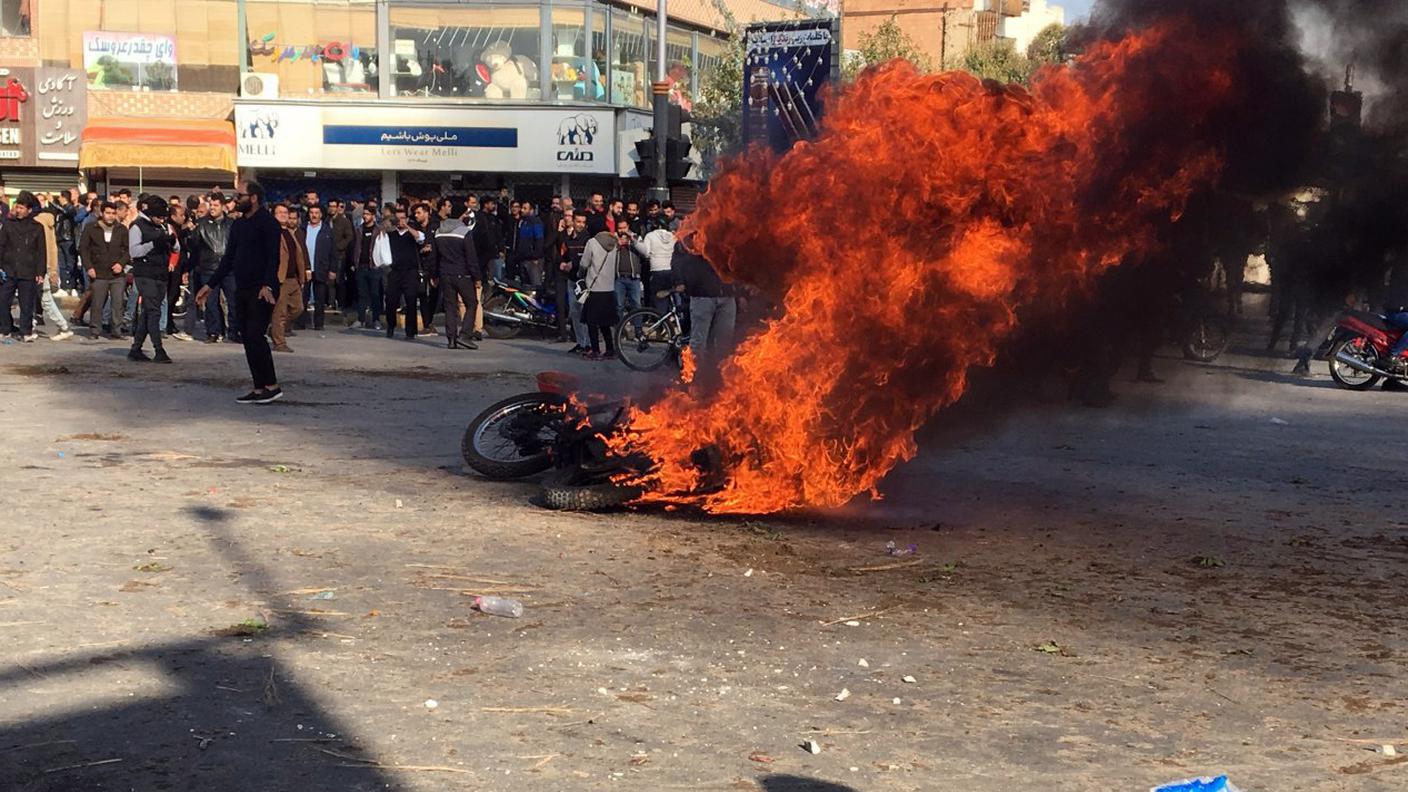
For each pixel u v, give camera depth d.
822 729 4.63
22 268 18.16
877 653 5.51
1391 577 7.05
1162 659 5.55
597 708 4.77
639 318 17.48
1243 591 6.70
